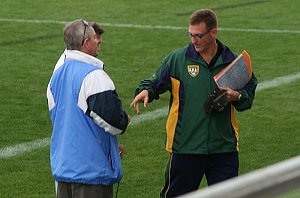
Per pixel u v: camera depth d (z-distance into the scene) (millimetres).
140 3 65125
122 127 17109
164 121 34500
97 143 17250
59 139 17578
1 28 55250
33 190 25672
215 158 19453
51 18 59156
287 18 60719
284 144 31453
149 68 45250
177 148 19250
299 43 52344
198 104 18906
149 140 31656
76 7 63250
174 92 19125
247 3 66188
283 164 7051
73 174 17281
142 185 26297
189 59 18875
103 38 52844
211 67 18828
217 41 19062
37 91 39500
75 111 17156
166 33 55000
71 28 17328
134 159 29094
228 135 19234
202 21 18375
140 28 56406
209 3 66000
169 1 66250
